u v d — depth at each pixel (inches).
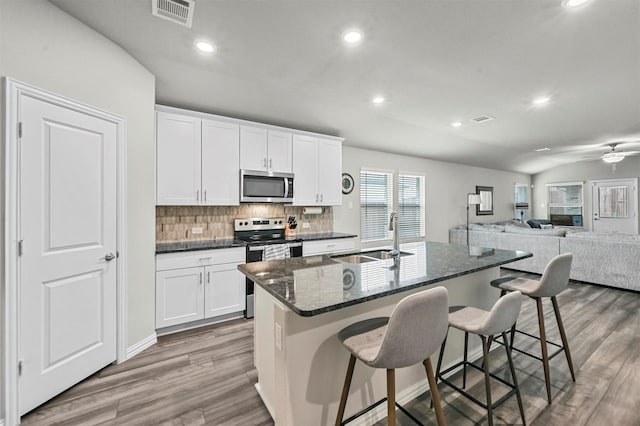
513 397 73.7
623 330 112.3
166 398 73.6
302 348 56.7
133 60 93.2
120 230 89.0
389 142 195.2
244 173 133.4
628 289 160.1
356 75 106.0
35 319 68.1
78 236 77.3
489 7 69.4
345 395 55.6
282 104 131.6
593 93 121.4
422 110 143.1
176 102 123.6
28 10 65.7
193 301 113.5
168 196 116.1
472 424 64.5
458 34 80.4
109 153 85.4
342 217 190.9
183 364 89.3
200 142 123.7
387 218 217.2
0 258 61.9
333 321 60.7
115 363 88.9
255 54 91.5
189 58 93.7
